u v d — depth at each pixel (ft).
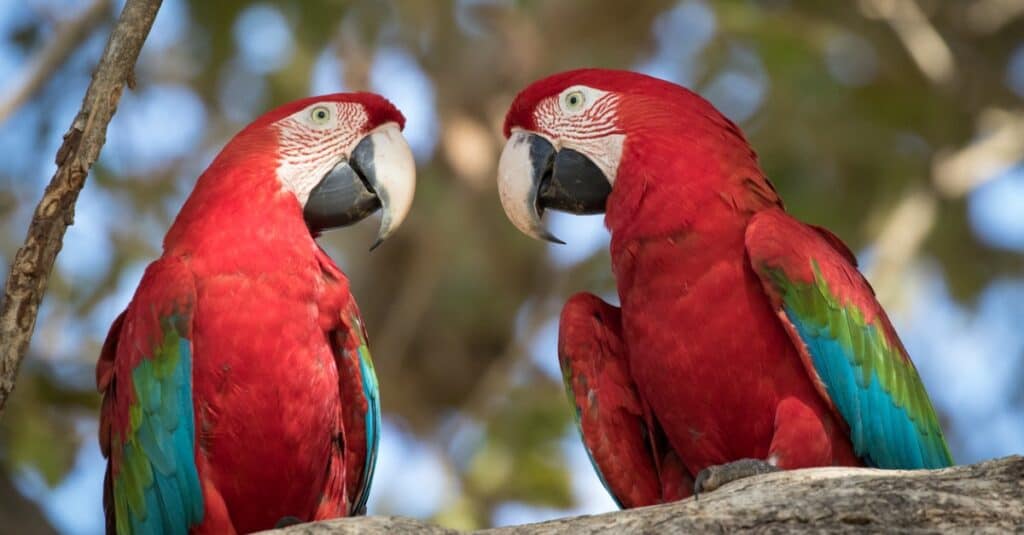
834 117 82.23
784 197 83.10
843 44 80.38
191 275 37.40
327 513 38.70
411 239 84.23
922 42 78.95
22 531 57.93
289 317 37.55
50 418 64.75
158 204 77.10
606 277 82.53
